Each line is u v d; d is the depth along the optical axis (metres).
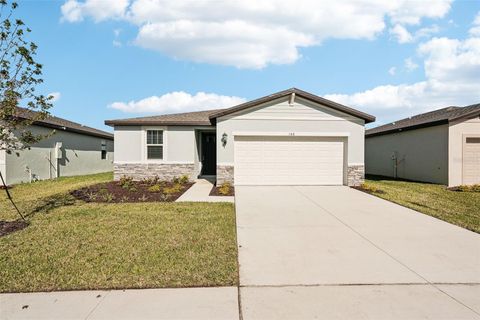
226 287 3.66
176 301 3.32
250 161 12.57
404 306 3.25
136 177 15.09
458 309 3.20
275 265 4.37
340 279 3.91
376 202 9.17
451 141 13.47
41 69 6.38
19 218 6.93
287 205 8.66
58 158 17.23
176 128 15.12
